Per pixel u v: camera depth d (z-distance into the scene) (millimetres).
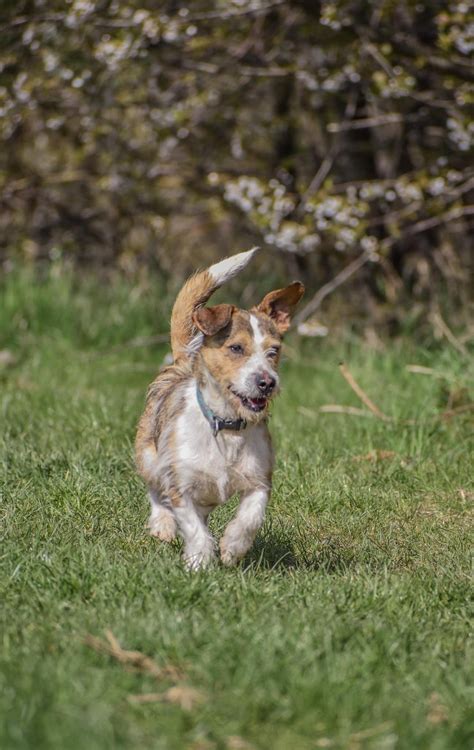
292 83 19484
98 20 16453
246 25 17625
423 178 16688
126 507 8977
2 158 21781
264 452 7469
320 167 19484
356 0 15750
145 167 20047
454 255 19578
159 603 6301
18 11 16609
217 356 7391
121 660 5469
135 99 18516
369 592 6824
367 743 4789
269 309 7902
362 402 13672
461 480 10414
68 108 19266
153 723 4844
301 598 6719
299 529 8820
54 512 8688
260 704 4996
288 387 15844
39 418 12352
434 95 17047
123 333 18312
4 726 4609
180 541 8227
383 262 19266
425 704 5211
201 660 5449
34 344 17922
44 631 5887
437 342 16312
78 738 4551
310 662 5477
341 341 18578
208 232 22562
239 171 19609
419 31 16875
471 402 12477
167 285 20328
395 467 10570
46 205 22188
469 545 8602
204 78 18391
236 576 7102
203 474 7395
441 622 6609
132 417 12352
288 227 16875
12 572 6910
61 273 20375
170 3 17000
